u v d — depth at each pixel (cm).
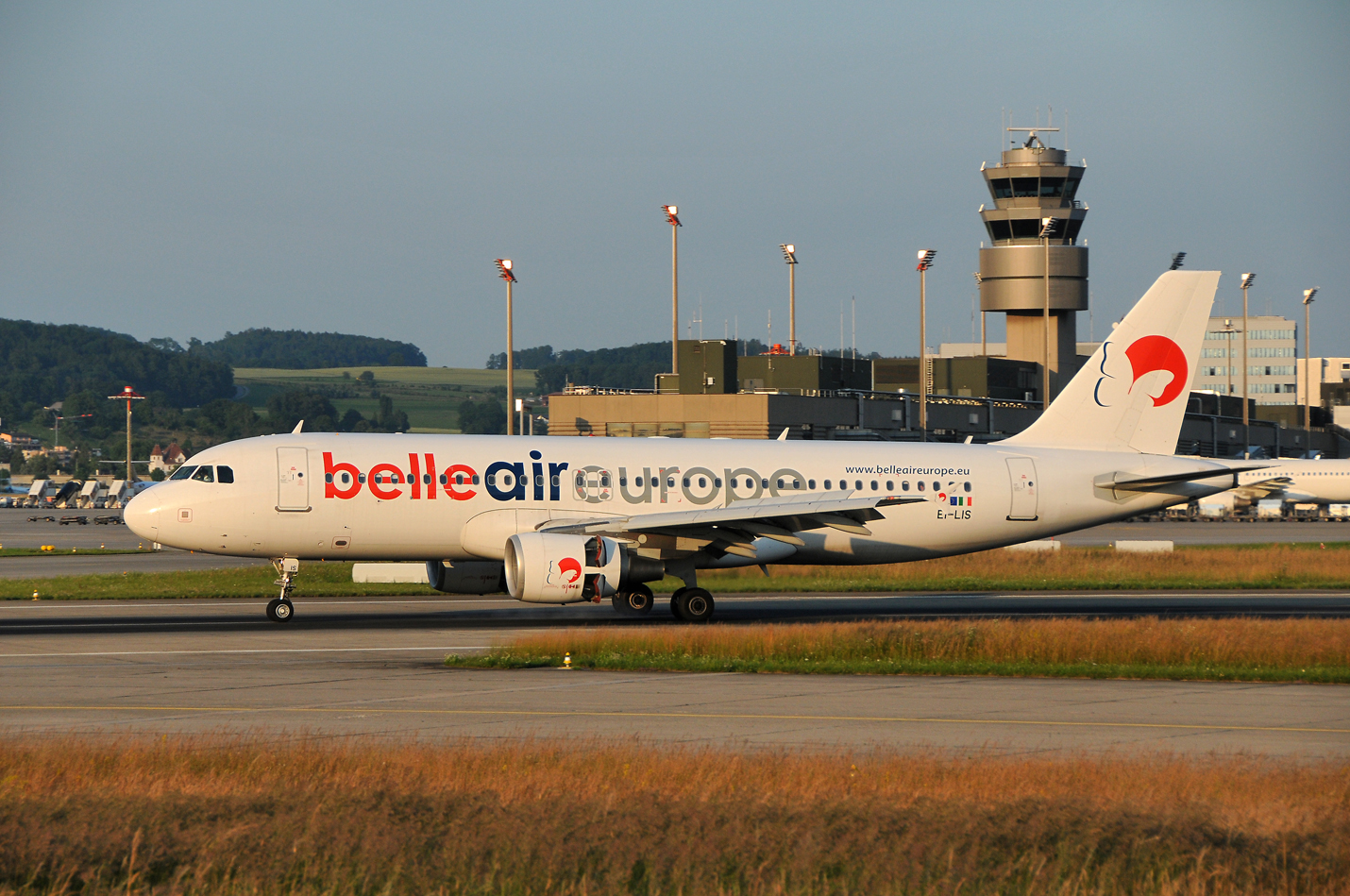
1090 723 8438
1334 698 9594
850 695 9531
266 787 5800
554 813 5219
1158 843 4959
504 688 9731
